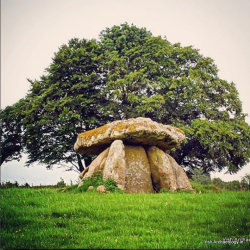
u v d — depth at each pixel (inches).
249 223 422.6
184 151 1322.6
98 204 487.8
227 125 1234.0
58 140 1241.4
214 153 1248.8
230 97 1296.8
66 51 1279.5
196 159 1407.5
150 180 743.1
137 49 1332.4
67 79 1268.5
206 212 467.8
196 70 1283.2
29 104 1275.8
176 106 1277.1
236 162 1314.0
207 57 1355.8
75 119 1183.6
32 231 383.9
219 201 530.9
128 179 722.8
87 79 1224.2
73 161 1264.8
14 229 393.4
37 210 461.4
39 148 1246.9
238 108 1316.4
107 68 1282.0
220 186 879.1
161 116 1238.3
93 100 1229.7
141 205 486.9
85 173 793.6
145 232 384.2
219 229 404.5
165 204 495.2
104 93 1245.1
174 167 791.7
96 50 1317.7
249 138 1274.6
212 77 1315.2
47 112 1221.7
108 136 752.3
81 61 1283.2
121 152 717.9
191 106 1256.8
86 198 534.0
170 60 1290.6
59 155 1213.1
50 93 1227.2
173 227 405.1
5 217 427.2
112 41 1375.5
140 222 419.2
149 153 777.6
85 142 787.4
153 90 1311.5
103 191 621.9
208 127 1183.6
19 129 1305.4
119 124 761.6
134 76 1224.8
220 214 457.7
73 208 465.1
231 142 1246.3
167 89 1290.6
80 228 398.0
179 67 1321.4
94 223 415.5
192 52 1344.7
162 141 780.0
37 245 343.0
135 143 782.5
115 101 1262.3
